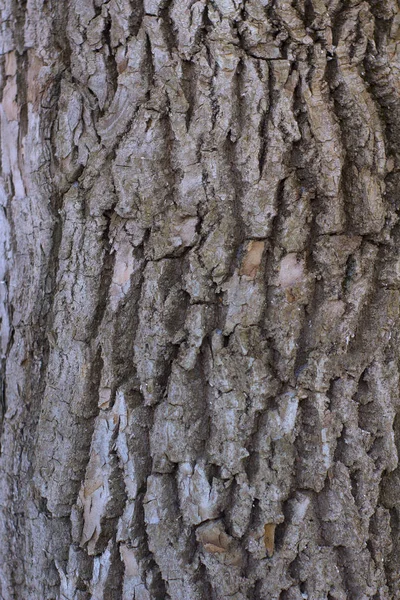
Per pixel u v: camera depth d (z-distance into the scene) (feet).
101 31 3.35
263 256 3.30
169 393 3.34
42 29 3.45
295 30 3.24
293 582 3.32
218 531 3.32
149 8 3.27
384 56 3.28
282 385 3.32
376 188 3.31
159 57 3.28
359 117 3.28
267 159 3.26
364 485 3.34
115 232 3.36
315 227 3.31
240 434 3.30
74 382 3.43
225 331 3.30
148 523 3.36
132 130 3.31
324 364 3.31
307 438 3.32
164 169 3.30
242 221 3.29
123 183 3.32
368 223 3.31
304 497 3.32
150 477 3.37
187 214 3.29
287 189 3.28
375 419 3.36
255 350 3.30
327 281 3.32
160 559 3.35
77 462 3.44
